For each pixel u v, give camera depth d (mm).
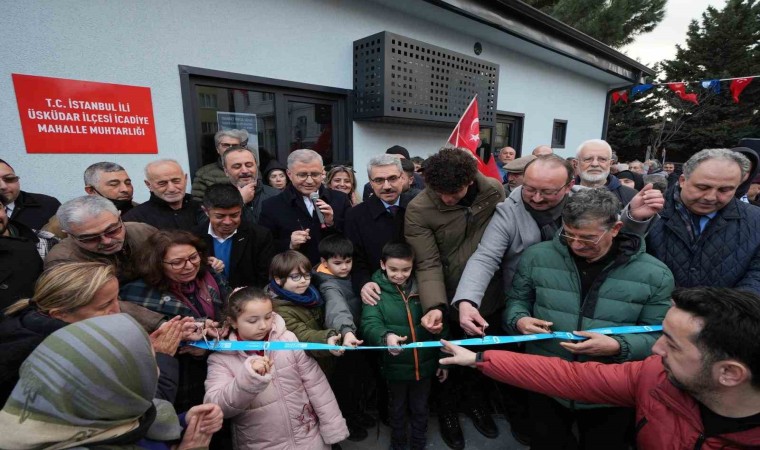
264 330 1382
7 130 2211
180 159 2887
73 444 649
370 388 2262
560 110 6750
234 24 2965
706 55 19531
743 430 829
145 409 743
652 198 1433
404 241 1944
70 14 2305
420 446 1867
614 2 13227
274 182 2992
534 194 1540
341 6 3600
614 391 1104
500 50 5348
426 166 1631
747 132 17656
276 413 1397
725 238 1525
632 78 7320
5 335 1020
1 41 2127
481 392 2162
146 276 1364
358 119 3904
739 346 731
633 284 1320
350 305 1911
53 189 2398
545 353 1497
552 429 1504
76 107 2400
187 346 1359
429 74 3916
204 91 2971
